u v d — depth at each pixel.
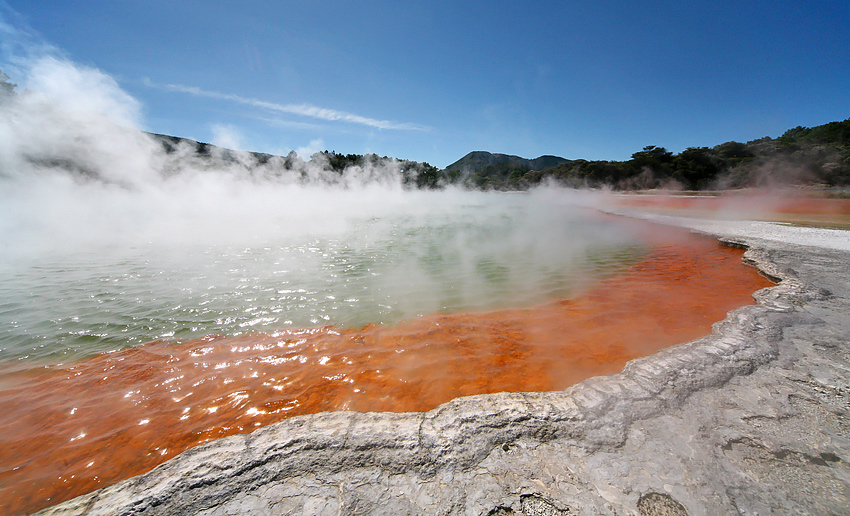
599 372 2.24
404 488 1.25
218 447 1.48
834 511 1.08
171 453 1.66
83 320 3.17
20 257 5.59
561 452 1.38
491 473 1.30
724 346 2.23
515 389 2.07
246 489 1.27
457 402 1.75
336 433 1.54
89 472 1.55
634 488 1.19
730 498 1.14
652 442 1.41
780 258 4.73
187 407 2.01
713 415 1.57
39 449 1.70
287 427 1.60
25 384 2.24
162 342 2.79
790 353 2.13
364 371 2.34
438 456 1.39
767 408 1.60
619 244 6.75
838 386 1.77
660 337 2.72
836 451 1.33
